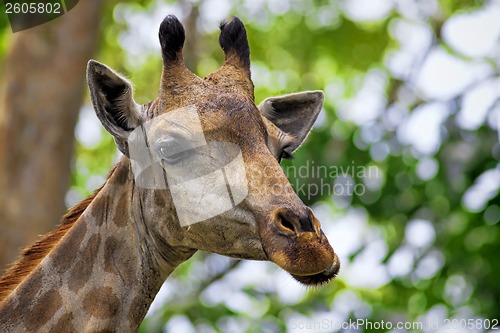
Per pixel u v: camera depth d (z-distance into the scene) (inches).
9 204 954.7
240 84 464.8
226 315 842.2
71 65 979.9
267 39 1186.6
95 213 467.5
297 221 422.0
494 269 877.8
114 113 461.1
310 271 414.3
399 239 908.0
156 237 460.8
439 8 1160.8
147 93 1133.7
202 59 1072.2
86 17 986.1
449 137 908.0
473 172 896.9
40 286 455.8
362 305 872.9
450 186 899.4
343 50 1185.4
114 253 462.9
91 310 454.6
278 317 847.7
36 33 975.6
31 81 971.9
